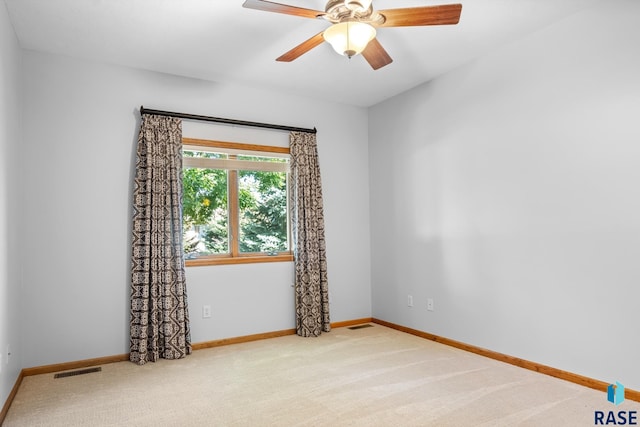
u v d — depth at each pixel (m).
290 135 4.38
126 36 3.06
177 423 2.32
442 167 3.93
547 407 2.46
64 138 3.35
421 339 4.07
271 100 4.32
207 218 4.05
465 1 2.64
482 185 3.53
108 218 3.49
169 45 3.22
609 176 2.66
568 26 2.88
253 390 2.78
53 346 3.23
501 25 2.98
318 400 2.61
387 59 2.79
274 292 4.27
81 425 2.30
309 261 4.31
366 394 2.69
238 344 3.96
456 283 3.78
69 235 3.33
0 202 2.39
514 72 3.26
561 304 2.93
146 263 3.47
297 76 3.92
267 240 4.38
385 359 3.43
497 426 2.23
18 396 2.71
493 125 3.43
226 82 4.05
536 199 3.10
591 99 2.76
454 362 3.33
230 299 4.01
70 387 2.87
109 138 3.52
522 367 3.18
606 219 2.68
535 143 3.10
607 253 2.67
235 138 4.11
